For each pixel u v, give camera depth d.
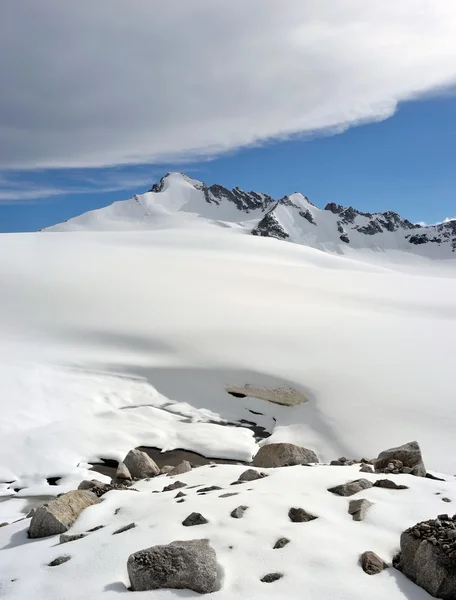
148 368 20.80
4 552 5.82
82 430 14.88
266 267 62.97
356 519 5.53
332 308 39.44
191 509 6.08
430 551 4.28
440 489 6.51
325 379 19.22
